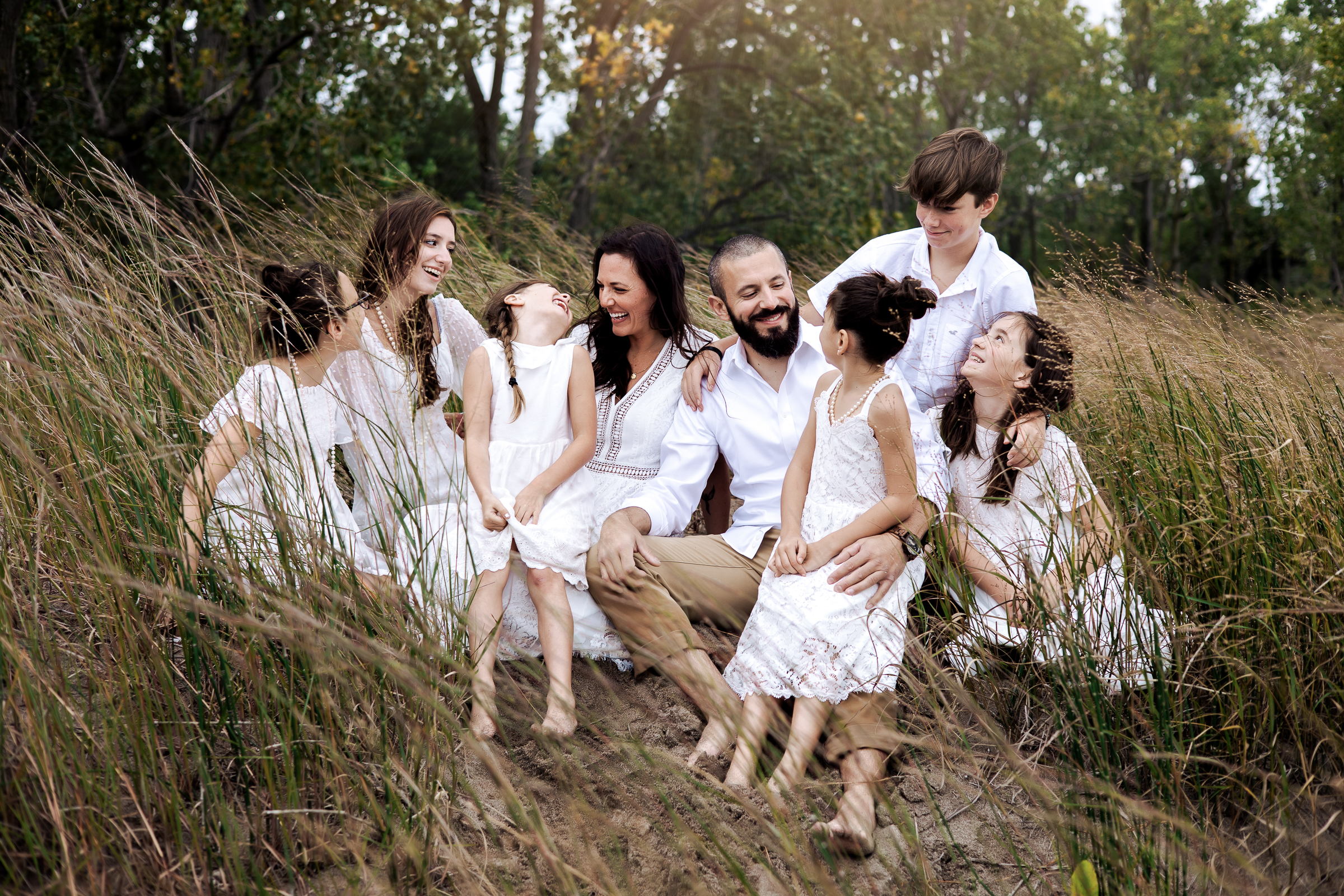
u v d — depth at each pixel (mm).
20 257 2740
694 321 4406
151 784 1966
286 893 1851
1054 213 27438
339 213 4047
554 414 2773
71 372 2385
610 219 15156
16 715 1895
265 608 2125
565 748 2346
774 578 2621
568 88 13336
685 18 14875
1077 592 2393
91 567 2082
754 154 15445
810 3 14867
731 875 2018
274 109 10469
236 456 2369
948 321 3326
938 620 2650
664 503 2955
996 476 2807
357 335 2863
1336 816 2055
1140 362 3303
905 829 2078
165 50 10398
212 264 2807
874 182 13734
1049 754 2365
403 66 11289
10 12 7719
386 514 2875
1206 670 2268
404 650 2156
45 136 9211
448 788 2115
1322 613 2141
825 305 3502
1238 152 24016
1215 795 2223
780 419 2965
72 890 1689
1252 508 2434
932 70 22562
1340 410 2811
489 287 4484
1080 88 25359
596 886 1861
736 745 2330
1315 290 17734
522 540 2629
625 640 2715
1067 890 1984
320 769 2035
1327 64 19312
